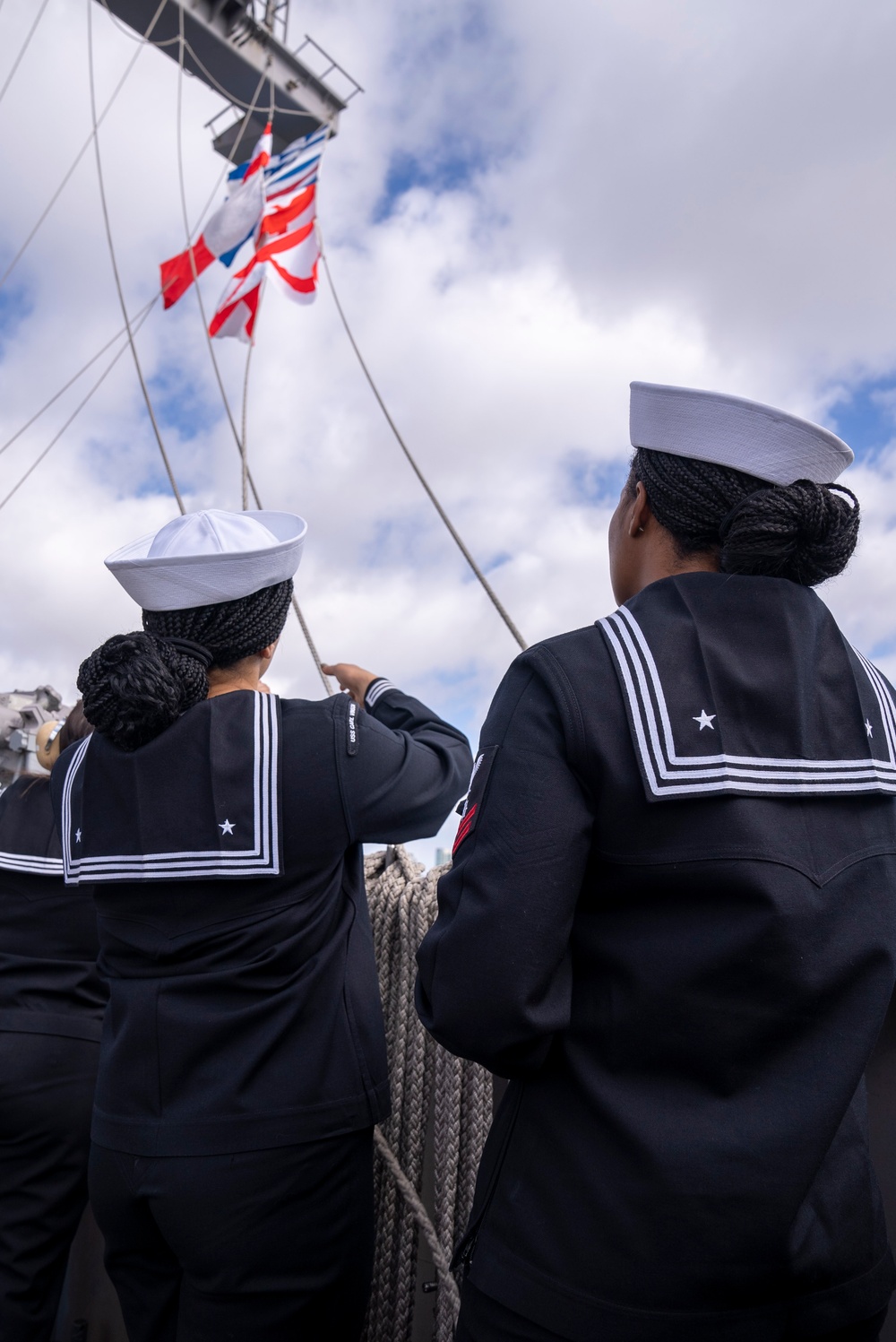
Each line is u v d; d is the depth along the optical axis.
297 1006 1.42
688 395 1.12
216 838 1.43
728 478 1.11
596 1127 0.98
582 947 1.04
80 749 1.60
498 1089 1.81
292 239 6.92
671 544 1.17
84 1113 1.99
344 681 1.89
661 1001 0.97
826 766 1.02
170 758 1.46
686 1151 0.92
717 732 1.00
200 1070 1.40
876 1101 1.48
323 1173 1.39
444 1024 1.00
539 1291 0.95
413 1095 1.85
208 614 1.55
